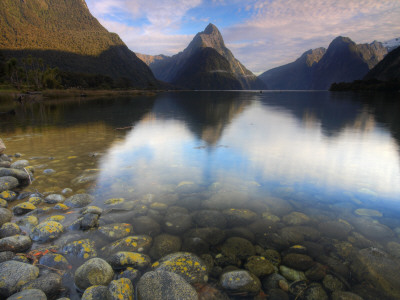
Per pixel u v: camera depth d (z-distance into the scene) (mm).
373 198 4719
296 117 18547
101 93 85250
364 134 11125
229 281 2652
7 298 2311
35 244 3355
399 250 3195
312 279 2773
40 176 5828
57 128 13164
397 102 34656
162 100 47438
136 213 4188
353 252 3182
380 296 2529
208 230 3736
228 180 5676
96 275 2643
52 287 2576
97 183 5461
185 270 2814
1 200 4426
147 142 9688
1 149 7113
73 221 3891
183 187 5254
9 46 197625
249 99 52156
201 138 10516
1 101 40062
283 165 6738
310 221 3941
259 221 3969
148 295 2373
